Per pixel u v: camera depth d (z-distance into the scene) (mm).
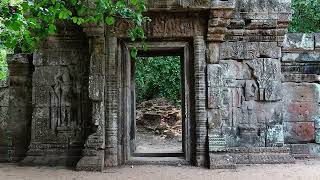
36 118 13133
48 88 13219
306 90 14133
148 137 21875
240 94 13180
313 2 18906
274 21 12969
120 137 12641
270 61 13234
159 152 15266
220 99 12406
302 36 14023
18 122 14023
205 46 12617
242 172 11086
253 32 13164
